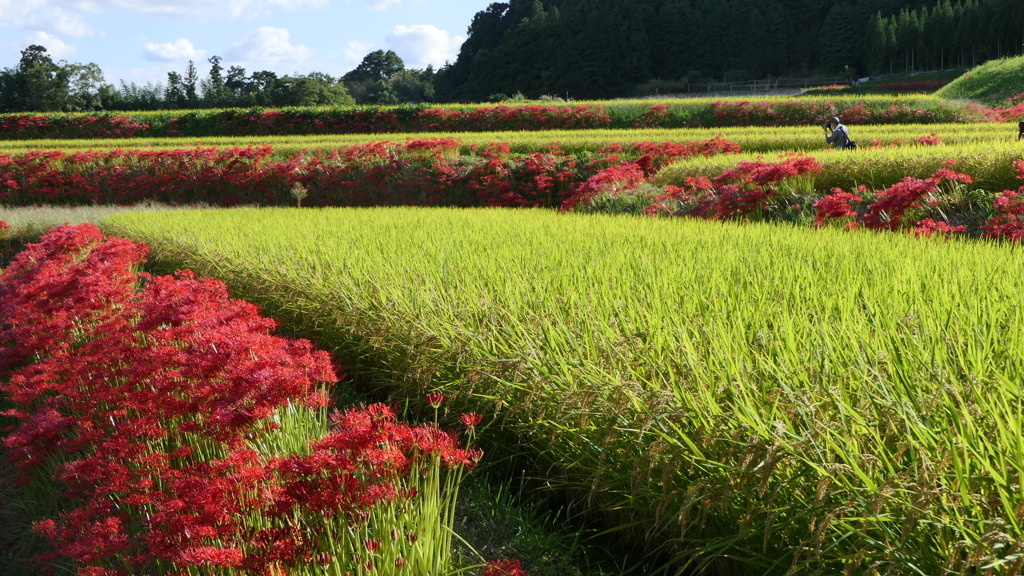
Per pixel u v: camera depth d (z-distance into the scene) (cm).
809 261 600
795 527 286
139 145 3466
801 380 328
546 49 11969
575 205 1638
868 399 294
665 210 1413
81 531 420
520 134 3338
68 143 3553
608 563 388
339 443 338
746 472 286
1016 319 355
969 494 231
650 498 352
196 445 472
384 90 15538
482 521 430
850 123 3697
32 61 9425
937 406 284
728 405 332
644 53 11900
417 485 359
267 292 804
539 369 421
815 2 12581
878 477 260
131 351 579
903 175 1322
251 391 404
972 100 4528
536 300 536
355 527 331
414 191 2373
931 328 368
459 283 617
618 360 405
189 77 9331
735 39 12081
